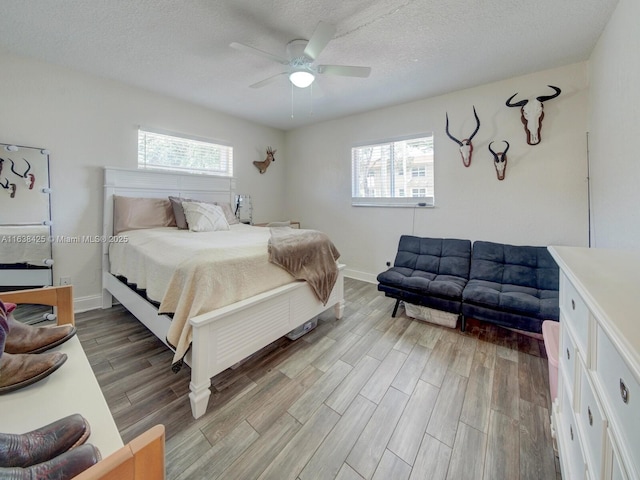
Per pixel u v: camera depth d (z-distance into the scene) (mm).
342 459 1244
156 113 3211
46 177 2545
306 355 2082
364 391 1690
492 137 2930
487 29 2018
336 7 1797
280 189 4852
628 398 541
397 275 2766
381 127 3734
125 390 1660
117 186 2881
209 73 2715
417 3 1756
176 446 1294
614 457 603
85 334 2330
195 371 1455
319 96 3195
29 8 1802
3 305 892
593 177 2340
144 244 2256
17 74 2375
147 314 2002
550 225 2682
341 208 4250
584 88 2473
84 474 406
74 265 2744
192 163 3650
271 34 2086
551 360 1366
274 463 1221
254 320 1788
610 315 594
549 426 1417
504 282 2578
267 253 2012
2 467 550
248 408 1543
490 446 1309
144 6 1792
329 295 2475
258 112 3875
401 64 2510
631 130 1575
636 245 1518
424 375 1847
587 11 1831
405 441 1338
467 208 3129
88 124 2748
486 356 2070
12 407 785
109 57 2422
